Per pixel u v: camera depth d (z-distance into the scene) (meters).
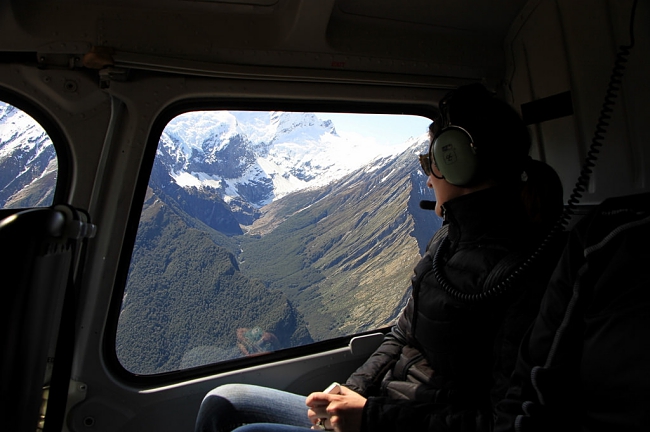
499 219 0.73
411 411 0.72
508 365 0.65
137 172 0.99
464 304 0.71
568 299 0.45
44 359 0.56
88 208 0.97
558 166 1.21
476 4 1.17
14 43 0.89
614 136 1.06
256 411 0.92
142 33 0.96
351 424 0.77
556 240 0.70
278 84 1.08
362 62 1.13
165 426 1.08
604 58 1.06
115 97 0.96
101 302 1.01
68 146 0.96
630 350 0.37
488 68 1.28
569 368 0.46
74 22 0.92
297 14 1.00
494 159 0.72
